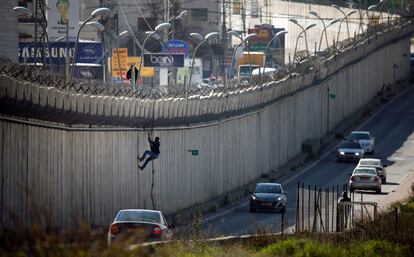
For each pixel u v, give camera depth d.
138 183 131.25
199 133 152.88
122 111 123.81
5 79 95.38
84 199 116.56
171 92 142.88
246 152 177.25
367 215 111.00
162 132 138.38
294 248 80.56
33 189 104.31
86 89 116.94
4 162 97.81
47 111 105.44
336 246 85.25
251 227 121.00
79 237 44.53
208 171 157.38
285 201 145.25
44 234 44.22
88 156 117.44
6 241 44.03
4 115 97.12
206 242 75.62
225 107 162.25
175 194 143.25
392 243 87.31
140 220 85.81
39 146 105.69
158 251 62.69
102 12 138.12
